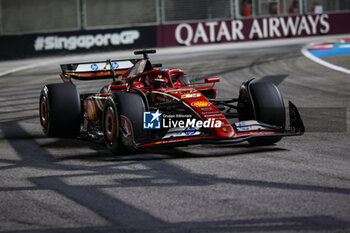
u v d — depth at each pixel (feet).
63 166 46.24
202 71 131.64
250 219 30.42
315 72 118.21
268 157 46.47
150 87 55.26
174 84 56.70
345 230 28.30
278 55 157.48
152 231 29.22
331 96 86.69
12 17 256.11
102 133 56.03
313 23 235.40
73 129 59.82
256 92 51.57
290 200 33.50
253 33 231.71
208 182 38.52
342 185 36.47
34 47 230.27
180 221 30.60
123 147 49.19
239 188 36.63
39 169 45.37
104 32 228.63
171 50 206.39
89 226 30.40
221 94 93.97
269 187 36.58
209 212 31.89
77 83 123.54
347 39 196.75
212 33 230.27
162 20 247.50
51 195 36.83
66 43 229.25
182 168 43.27
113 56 192.85
